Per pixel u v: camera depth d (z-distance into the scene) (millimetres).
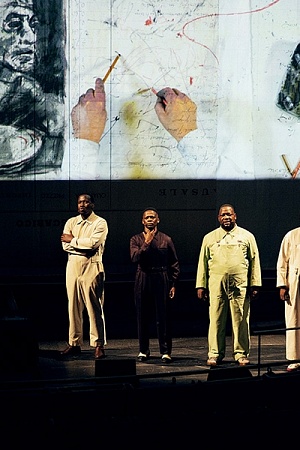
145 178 17828
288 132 17984
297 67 18000
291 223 17953
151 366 14734
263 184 17938
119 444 11570
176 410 11898
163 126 17844
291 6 17953
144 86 17828
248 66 17922
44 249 17688
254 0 17891
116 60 17797
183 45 17844
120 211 17766
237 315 14742
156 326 16172
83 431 11508
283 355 15508
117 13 17750
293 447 12047
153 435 11664
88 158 17797
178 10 17812
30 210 17672
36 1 17719
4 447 11344
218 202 17891
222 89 17906
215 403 12047
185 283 17469
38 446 11391
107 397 11711
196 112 17891
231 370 12531
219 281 14734
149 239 14984
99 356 15266
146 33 17812
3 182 17656
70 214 17766
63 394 11617
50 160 17750
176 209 17828
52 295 17359
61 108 17766
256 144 17922
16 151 17672
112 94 17812
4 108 17672
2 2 17656
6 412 11461
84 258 15328
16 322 14180
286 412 12117
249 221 17922
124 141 17828
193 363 14945
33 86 17734
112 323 17516
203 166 17891
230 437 11891
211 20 17844
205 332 17156
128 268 17688
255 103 17938
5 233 17609
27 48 17719
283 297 14828
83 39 17766
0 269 17531
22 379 13648
